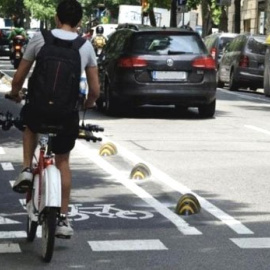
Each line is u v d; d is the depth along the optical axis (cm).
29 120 1301
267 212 1684
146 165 2122
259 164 2309
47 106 1271
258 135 2984
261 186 1980
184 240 1442
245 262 1305
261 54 5725
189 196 1666
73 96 1284
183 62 3438
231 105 4381
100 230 1508
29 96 1295
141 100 3450
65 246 1392
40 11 14962
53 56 1276
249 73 5722
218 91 5797
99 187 1942
